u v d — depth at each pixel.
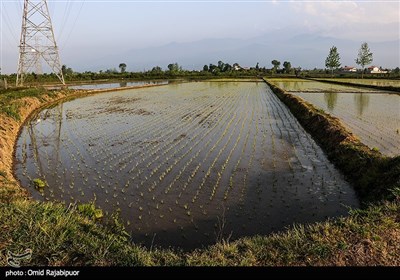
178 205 8.88
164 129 19.14
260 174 11.27
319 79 66.62
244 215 8.31
